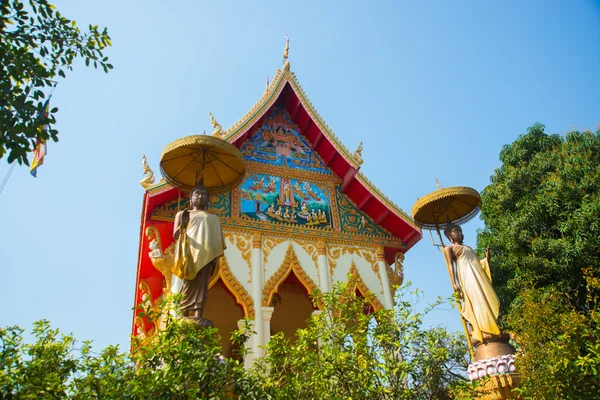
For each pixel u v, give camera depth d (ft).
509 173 77.87
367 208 63.62
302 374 33.96
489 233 80.07
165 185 52.01
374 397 32.32
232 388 28.45
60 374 27.17
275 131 65.00
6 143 24.59
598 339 35.73
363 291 57.41
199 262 39.55
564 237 65.72
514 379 40.34
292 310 69.77
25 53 26.71
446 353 33.12
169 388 25.09
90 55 30.37
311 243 58.23
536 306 38.93
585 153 72.49
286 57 66.03
